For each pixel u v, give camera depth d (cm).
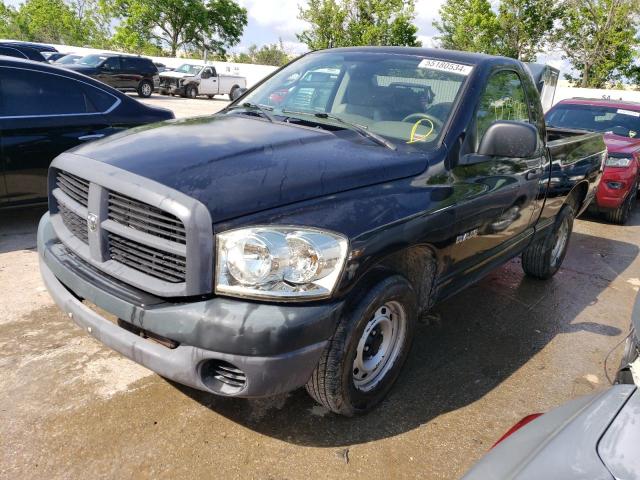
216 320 217
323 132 309
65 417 270
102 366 315
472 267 355
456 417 300
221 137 285
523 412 311
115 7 4584
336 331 248
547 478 140
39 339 339
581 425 159
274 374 223
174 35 4631
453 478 254
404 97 345
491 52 3578
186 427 270
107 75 2117
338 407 268
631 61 3475
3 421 263
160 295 230
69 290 274
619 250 677
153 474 239
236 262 219
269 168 251
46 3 4978
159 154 257
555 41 3588
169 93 2492
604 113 879
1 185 509
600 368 372
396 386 323
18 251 490
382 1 3362
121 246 247
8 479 229
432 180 298
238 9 4769
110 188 241
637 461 143
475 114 337
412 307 291
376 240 249
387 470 254
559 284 532
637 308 255
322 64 393
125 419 272
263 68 3228
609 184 758
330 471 250
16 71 516
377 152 295
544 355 383
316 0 3416
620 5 3375
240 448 259
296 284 224
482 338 398
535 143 302
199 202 220
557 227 504
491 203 340
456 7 3653
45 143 526
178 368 228
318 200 247
